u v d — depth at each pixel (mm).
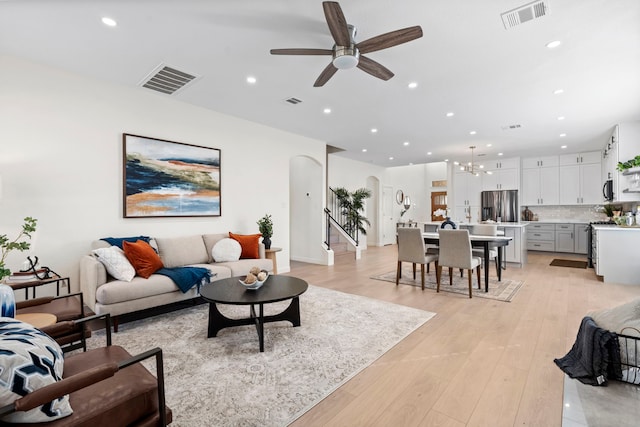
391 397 1885
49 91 3111
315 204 6652
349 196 8664
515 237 6258
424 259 4371
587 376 1994
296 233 7070
